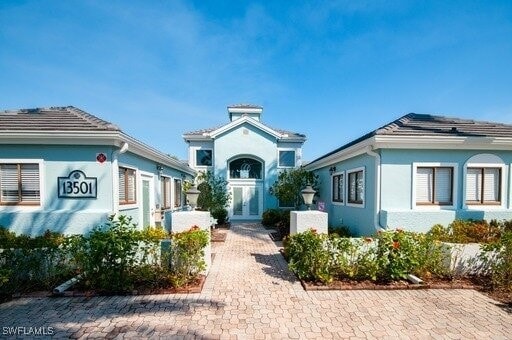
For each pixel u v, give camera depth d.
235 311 4.36
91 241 5.08
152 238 5.61
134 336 3.61
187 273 5.46
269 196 17.64
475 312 4.34
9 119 7.77
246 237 11.61
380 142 7.79
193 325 3.91
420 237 5.87
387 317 4.17
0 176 7.25
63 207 7.30
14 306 4.49
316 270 5.54
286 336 3.64
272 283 5.66
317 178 14.82
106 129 7.03
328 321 4.05
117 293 4.97
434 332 3.75
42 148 7.29
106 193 7.39
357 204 9.66
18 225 7.13
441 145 7.95
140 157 9.35
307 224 6.96
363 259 5.65
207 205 14.21
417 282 5.44
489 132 8.41
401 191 8.06
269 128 17.47
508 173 8.27
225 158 17.61
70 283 5.17
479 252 5.80
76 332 3.70
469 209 8.09
